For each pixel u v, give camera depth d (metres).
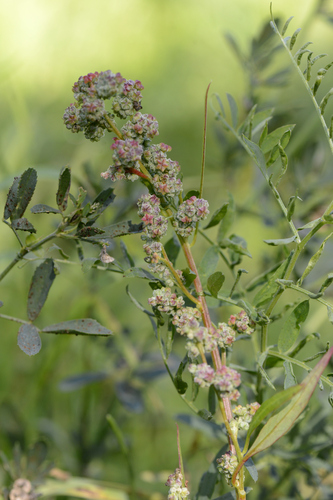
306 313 0.43
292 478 0.54
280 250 0.54
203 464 0.69
